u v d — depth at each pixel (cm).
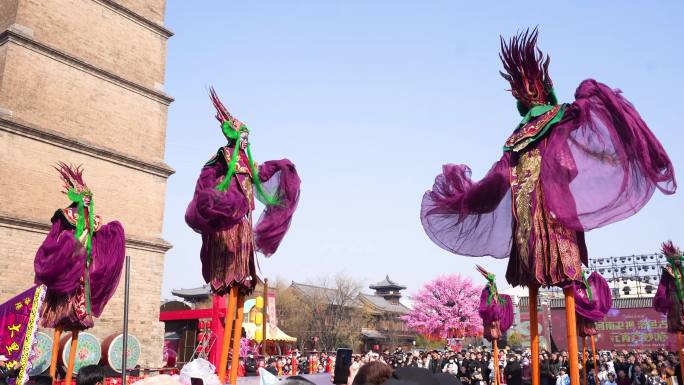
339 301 7569
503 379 2830
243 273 785
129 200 2831
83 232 1065
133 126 2928
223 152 802
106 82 2834
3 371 1275
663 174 568
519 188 651
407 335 9138
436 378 392
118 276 1120
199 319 2789
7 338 1330
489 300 2131
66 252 1012
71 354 1052
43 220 2420
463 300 7531
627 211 580
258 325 3403
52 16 2634
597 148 612
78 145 2611
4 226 2283
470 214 739
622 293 6331
